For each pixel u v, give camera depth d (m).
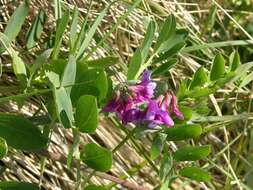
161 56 0.22
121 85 0.19
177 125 0.19
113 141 0.25
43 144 0.17
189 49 0.25
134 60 0.19
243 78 0.26
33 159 0.22
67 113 0.17
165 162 0.20
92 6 0.26
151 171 0.25
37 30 0.22
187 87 0.23
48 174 0.22
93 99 0.17
